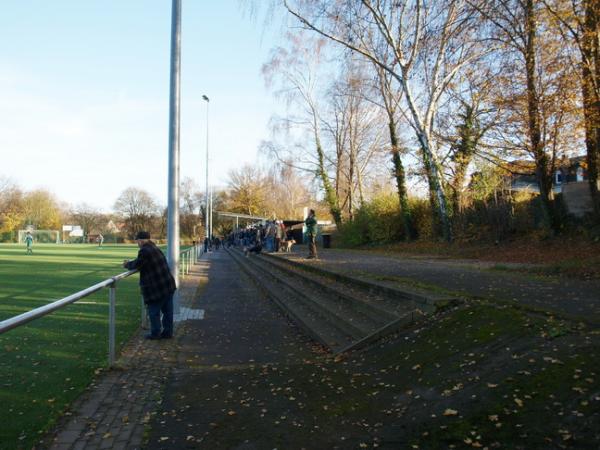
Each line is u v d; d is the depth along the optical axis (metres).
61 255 39.94
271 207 75.94
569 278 10.02
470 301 6.82
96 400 5.08
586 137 16.30
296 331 9.55
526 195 23.38
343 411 4.49
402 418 4.12
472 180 25.41
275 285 15.98
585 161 17.59
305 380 5.58
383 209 31.05
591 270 10.48
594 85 13.77
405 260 17.77
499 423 3.63
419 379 4.93
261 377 5.84
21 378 5.84
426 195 27.16
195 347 8.07
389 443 3.70
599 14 13.00
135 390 5.44
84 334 8.59
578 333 4.86
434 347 5.65
